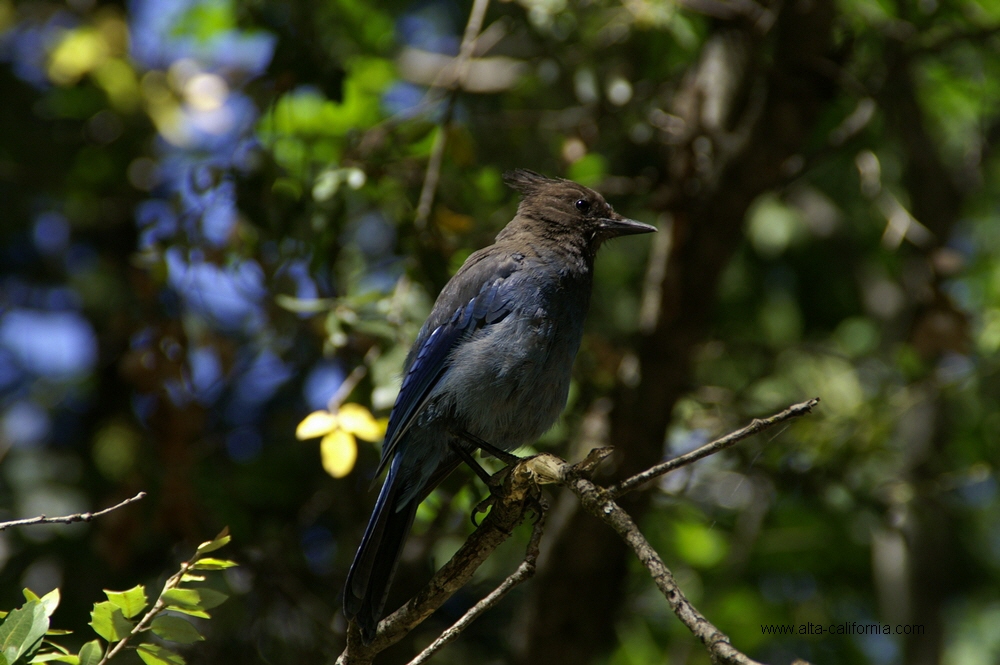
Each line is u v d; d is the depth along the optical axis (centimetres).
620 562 1178
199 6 1345
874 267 1503
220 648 1129
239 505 1208
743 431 539
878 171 1134
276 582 1169
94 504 1267
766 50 1236
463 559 647
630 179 1271
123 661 851
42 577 1212
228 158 1128
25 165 1397
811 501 1164
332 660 1132
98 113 1344
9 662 541
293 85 1045
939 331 1148
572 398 1030
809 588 1381
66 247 1478
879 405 1160
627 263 1460
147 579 1202
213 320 1164
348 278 1116
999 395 1257
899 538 1159
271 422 1352
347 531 1258
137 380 1029
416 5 1538
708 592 1247
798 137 1131
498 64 1355
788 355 1355
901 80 1224
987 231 1551
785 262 1506
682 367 1142
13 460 1296
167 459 1038
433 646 575
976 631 1435
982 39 1170
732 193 1139
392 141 1067
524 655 1182
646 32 1119
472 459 862
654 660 1277
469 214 1132
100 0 1422
